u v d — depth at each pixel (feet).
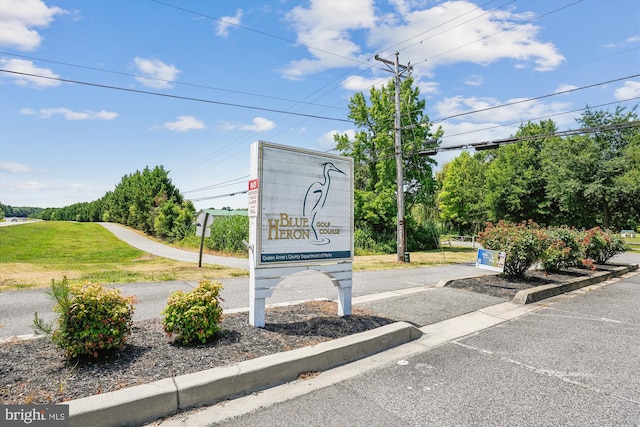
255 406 10.68
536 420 10.05
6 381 10.37
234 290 29.71
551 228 42.37
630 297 28.30
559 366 14.15
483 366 14.11
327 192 19.40
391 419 10.02
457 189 147.43
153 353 12.91
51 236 129.08
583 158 96.73
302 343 14.78
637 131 103.96
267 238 17.03
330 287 31.94
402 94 90.84
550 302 26.08
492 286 30.14
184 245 112.37
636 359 14.96
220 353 13.17
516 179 113.19
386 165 93.30
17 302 23.95
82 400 9.30
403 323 17.89
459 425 9.75
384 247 91.09
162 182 157.69
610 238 46.68
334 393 11.64
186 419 9.86
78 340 11.62
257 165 17.02
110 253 94.38
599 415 10.37
